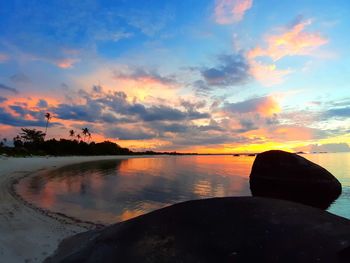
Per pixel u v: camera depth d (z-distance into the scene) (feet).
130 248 11.10
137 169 149.48
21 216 39.34
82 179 94.94
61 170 134.21
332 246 9.39
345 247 9.20
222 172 130.72
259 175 72.28
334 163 180.75
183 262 9.88
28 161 167.12
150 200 58.23
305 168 66.74
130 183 85.76
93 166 171.22
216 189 75.77
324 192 64.23
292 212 11.48
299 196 66.08
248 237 10.23
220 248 10.03
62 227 35.19
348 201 59.11
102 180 92.99
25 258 25.14
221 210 11.81
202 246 10.27
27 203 49.47
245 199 12.57
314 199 63.16
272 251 9.54
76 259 11.79
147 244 11.01
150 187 77.36
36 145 294.46
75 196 60.39
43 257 25.44
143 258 10.44
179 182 90.07
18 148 236.63
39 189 68.18
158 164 209.46
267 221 10.82
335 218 11.37
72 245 16.47
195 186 80.84
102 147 420.77
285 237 9.99
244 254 9.64
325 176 65.51
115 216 43.75
